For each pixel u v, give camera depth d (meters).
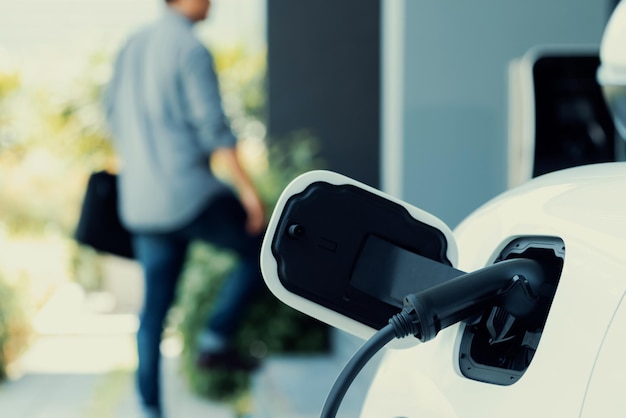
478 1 4.33
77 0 9.03
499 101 4.34
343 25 7.56
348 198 1.07
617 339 0.86
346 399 4.91
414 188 4.36
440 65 4.34
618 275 0.89
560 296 0.95
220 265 5.90
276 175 6.60
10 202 9.02
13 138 9.06
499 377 1.00
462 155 4.36
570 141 3.13
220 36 9.75
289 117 7.57
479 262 1.14
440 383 1.08
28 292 7.01
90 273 8.79
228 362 5.70
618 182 0.99
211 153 4.93
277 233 1.05
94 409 5.36
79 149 9.09
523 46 4.34
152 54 4.79
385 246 1.07
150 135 4.84
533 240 1.06
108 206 5.05
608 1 4.33
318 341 6.49
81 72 9.07
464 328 1.08
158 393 4.96
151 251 4.94
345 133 7.57
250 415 5.17
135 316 8.71
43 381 6.18
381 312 1.06
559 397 0.89
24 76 9.07
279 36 7.55
